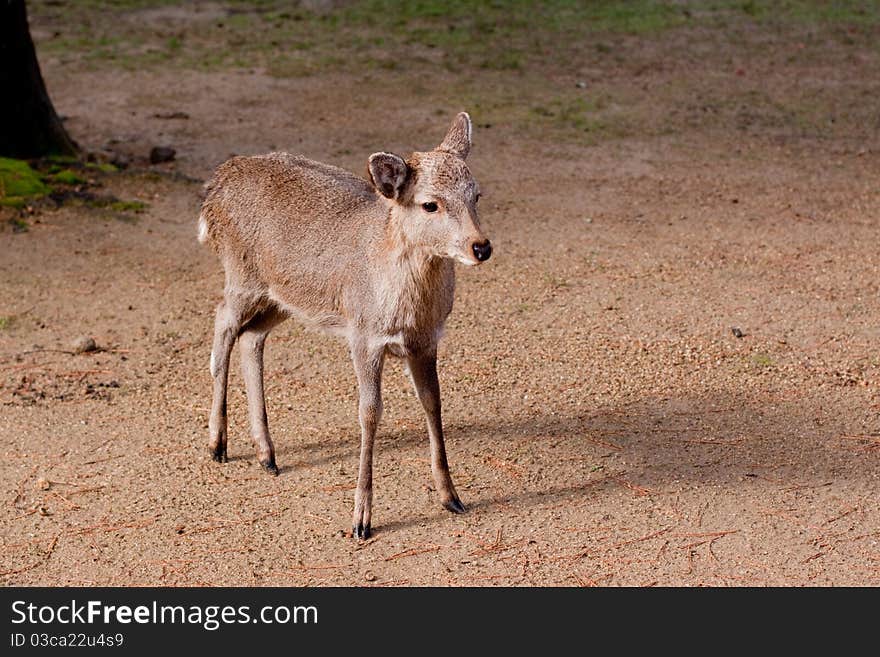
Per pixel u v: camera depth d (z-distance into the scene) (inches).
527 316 422.9
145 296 439.5
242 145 617.6
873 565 275.0
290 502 306.7
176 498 308.7
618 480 313.4
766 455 325.1
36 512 301.4
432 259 272.1
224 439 327.9
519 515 298.5
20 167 535.2
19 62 550.6
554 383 370.9
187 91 719.7
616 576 272.5
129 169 573.9
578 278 458.6
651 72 778.2
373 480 316.8
